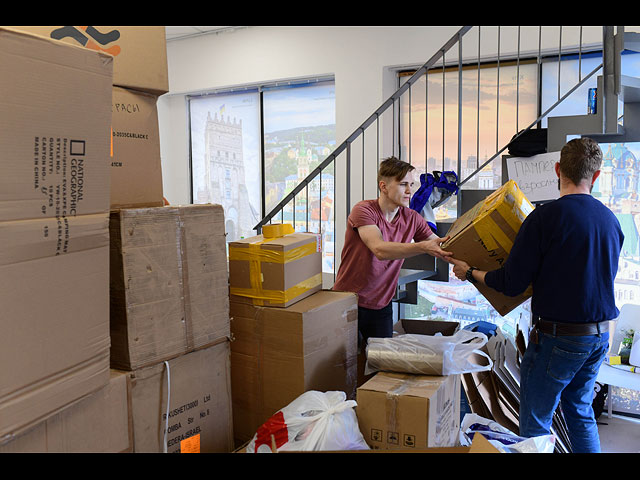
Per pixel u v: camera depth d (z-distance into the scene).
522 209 2.20
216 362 1.62
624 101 3.40
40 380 1.02
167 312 1.43
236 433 2.05
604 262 2.14
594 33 3.71
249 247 1.95
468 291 4.50
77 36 1.29
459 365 1.80
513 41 4.02
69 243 1.07
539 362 2.25
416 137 4.72
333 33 4.84
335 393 1.72
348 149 3.79
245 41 5.34
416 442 1.59
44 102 1.00
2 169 0.92
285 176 5.50
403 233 2.67
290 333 1.87
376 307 2.59
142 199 1.50
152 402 1.39
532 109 4.18
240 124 5.72
